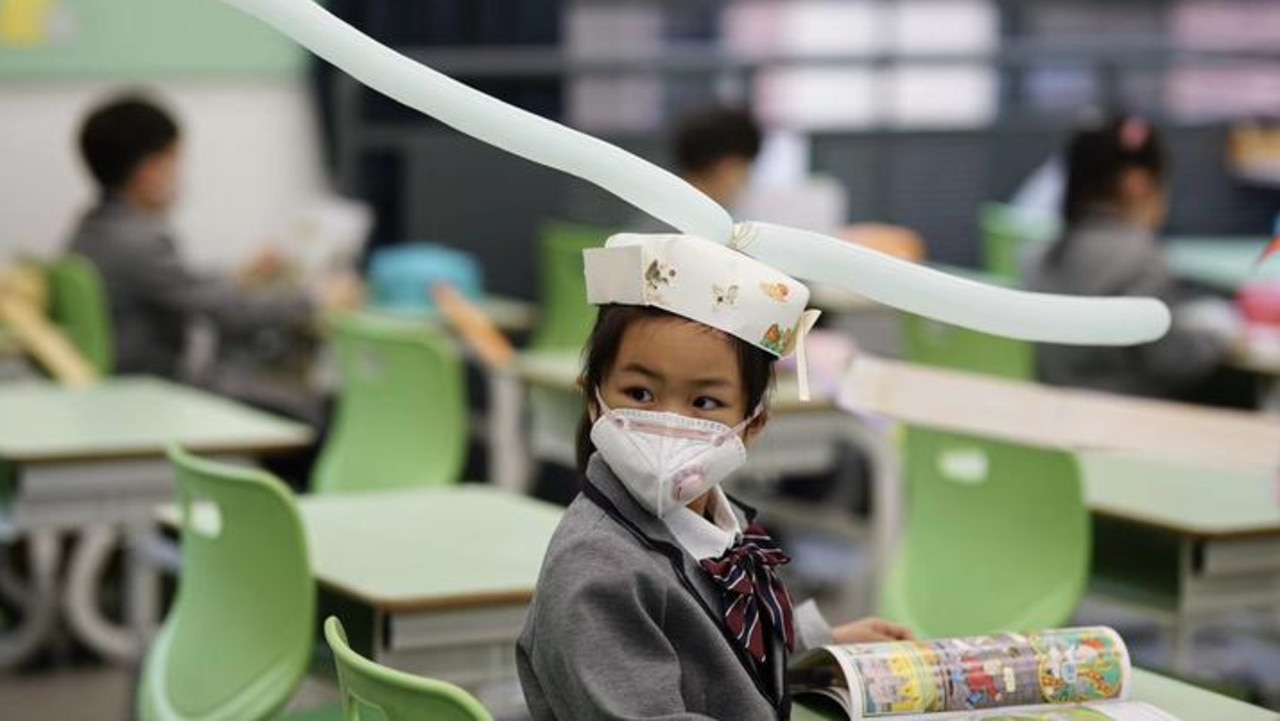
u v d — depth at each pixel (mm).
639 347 2480
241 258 9594
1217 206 9789
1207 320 6461
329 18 2516
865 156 9523
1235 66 10555
